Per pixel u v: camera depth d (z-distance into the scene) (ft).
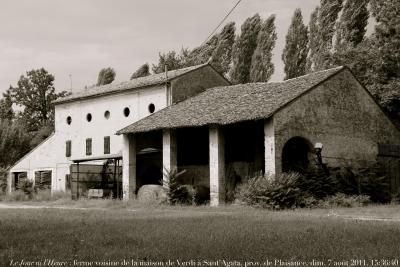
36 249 31.83
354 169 99.96
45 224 49.67
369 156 108.88
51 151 155.84
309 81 104.01
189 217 60.54
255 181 90.99
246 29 175.83
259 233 40.37
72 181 127.44
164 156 108.37
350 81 107.96
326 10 152.56
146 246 33.01
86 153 145.89
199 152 116.67
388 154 111.45
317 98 100.83
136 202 103.86
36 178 159.12
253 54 173.58
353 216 66.85
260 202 86.38
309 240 35.40
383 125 112.78
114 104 140.36
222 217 60.59
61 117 154.30
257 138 109.19
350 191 97.66
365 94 110.42
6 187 166.40
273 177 88.63
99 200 111.24
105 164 132.46
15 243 35.04
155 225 48.06
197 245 33.04
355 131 107.04
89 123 146.20
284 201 85.56
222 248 31.65
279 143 93.35
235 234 39.50
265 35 170.91
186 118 106.52
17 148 195.93
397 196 105.29
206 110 107.86
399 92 117.29
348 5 146.51
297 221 53.26
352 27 145.38
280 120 94.12
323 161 100.17
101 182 132.05
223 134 100.68
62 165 152.25
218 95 117.80
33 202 123.13
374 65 124.36
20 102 260.42
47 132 213.87
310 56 155.63
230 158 112.37
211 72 137.28
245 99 106.83
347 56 132.36
